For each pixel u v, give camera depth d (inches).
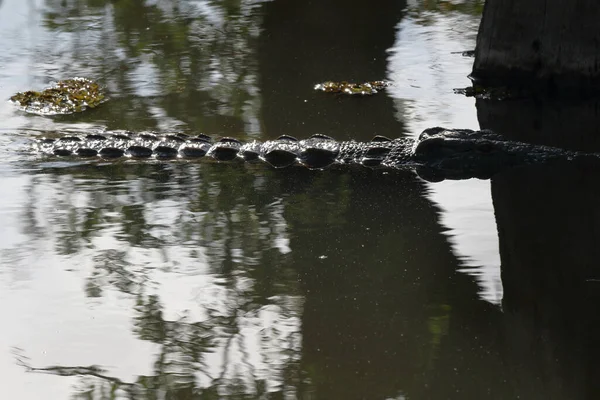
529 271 645.9
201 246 695.1
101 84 1125.1
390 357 542.6
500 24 1072.8
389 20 1366.9
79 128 978.7
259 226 734.5
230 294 619.2
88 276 645.3
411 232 718.5
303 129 970.7
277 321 584.1
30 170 868.0
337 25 1346.0
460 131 898.7
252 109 1033.5
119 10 1472.7
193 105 1047.0
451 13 1401.3
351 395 505.4
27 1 1528.1
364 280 637.9
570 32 1037.2
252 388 512.1
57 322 585.0
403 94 1071.6
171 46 1273.4
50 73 1163.3
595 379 518.3
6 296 617.3
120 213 762.2
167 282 636.7
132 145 911.0
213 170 871.1
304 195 809.5
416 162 881.5
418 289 623.2
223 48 1256.2
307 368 531.8
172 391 510.0
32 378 524.1
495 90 1073.5
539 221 730.8
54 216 755.4
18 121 1000.2
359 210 770.2
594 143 906.1
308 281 637.3
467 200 786.8
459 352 547.5
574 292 615.2
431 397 502.9
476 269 650.8
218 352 549.3
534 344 553.9
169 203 787.4
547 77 1064.2
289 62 1190.3
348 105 1039.0
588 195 780.0
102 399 502.9
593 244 683.4
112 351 552.1
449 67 1159.6
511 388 509.4
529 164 863.1
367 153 892.0
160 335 568.7
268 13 1422.2
